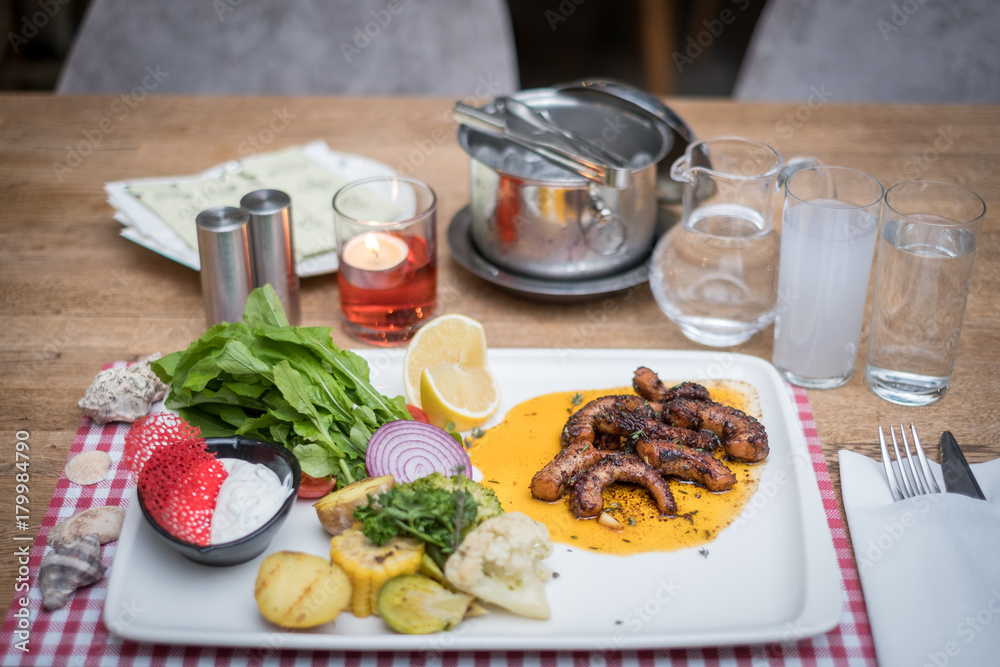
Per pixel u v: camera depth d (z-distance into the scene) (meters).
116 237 1.87
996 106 2.30
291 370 1.25
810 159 1.51
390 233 1.53
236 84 3.58
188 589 1.08
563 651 1.04
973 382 1.49
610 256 1.58
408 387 1.40
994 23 3.19
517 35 3.80
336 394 1.29
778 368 1.51
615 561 1.14
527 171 1.66
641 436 1.29
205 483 1.11
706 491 1.26
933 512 1.15
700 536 1.18
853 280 1.38
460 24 3.51
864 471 1.28
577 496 1.20
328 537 1.17
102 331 1.61
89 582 1.12
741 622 1.06
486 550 1.00
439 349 1.42
